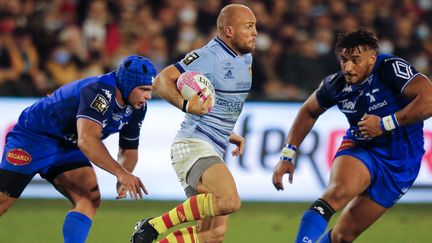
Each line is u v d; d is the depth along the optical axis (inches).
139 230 886.4
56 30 1919.3
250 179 1606.8
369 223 921.5
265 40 1959.9
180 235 912.9
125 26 1978.3
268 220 1433.3
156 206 1557.6
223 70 896.3
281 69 1915.6
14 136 944.3
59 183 950.4
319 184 1609.3
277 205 1581.0
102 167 859.4
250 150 1610.5
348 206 923.4
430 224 1423.5
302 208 1557.6
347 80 890.7
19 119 949.8
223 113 911.0
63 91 926.4
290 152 968.3
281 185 968.3
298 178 1608.0
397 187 912.9
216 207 860.0
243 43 901.8
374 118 872.3
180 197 1600.6
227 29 903.1
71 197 948.0
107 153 865.5
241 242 1229.1
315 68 1923.0
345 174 887.1
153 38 1961.1
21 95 1609.3
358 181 885.2
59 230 1299.2
